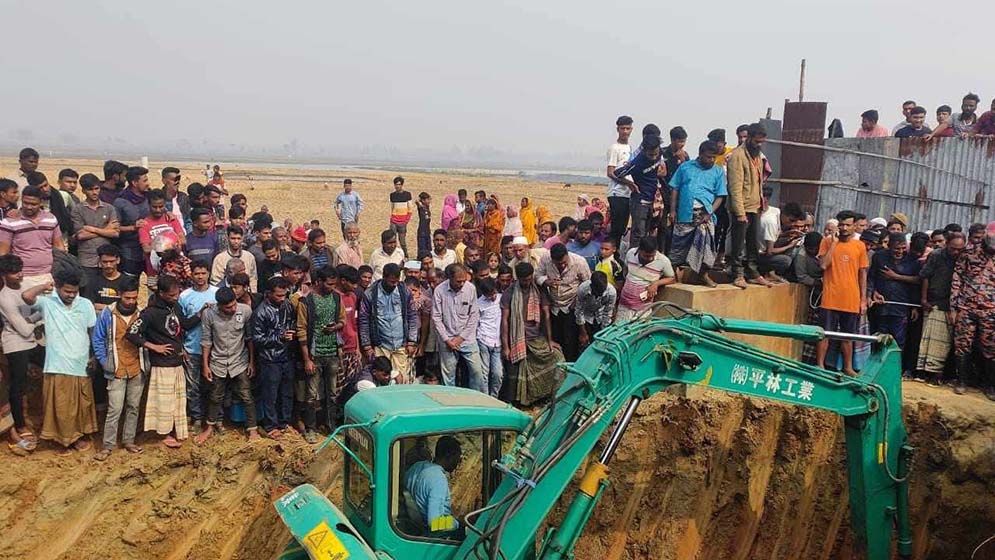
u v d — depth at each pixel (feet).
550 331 37.52
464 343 35.73
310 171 334.03
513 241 42.60
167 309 33.35
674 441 35.04
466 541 21.47
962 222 42.96
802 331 24.75
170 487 33.63
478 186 235.20
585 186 268.00
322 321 34.32
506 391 36.83
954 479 32.68
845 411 25.17
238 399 34.76
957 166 42.88
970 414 33.17
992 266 34.22
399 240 69.15
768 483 34.78
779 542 34.14
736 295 35.12
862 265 35.22
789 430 34.83
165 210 38.50
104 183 40.55
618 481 34.35
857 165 46.42
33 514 31.86
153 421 33.81
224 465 34.01
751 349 24.40
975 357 35.88
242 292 34.24
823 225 47.26
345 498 23.85
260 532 33.24
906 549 26.40
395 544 21.26
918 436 33.60
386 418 20.98
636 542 34.01
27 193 33.55
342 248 44.68
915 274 36.99
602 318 35.94
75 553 31.89
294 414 36.70
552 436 21.94
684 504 34.32
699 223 35.63
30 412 35.24
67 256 35.09
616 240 42.45
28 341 32.81
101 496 32.73
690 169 35.88
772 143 46.11
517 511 21.29
